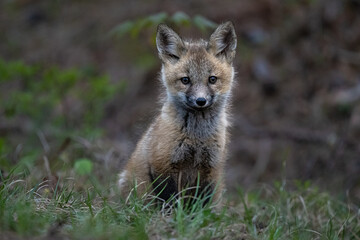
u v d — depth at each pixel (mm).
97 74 19531
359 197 12820
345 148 14703
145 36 19984
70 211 7375
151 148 8953
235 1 20062
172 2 20625
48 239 6113
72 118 15750
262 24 19203
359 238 8680
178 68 9109
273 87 17531
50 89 14992
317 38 17938
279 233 8062
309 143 15625
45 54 21094
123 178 9758
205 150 8906
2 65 14000
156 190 8828
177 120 8812
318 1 18609
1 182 8547
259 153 15773
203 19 10930
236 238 7375
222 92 9141
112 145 13297
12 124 16094
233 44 9516
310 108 16719
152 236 6762
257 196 10805
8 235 6094
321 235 8578
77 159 11664
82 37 21469
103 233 6383
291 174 14766
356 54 17453
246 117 17047
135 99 18359
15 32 22953
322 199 10578
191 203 8156
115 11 21984
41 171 10602
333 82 16938
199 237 6801
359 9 18531
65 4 23859
